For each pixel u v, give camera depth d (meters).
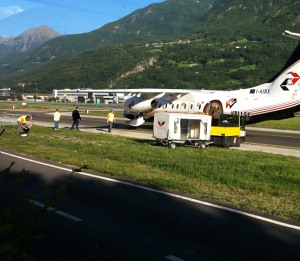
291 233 7.90
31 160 16.83
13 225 2.76
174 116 22.50
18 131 28.23
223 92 30.56
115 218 8.66
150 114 34.66
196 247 7.01
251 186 12.12
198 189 11.60
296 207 9.95
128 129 37.09
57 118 34.31
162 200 10.38
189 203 10.12
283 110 28.45
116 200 10.25
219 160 17.48
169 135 22.31
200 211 9.39
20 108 84.19
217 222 8.52
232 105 29.55
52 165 15.59
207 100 30.34
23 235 2.79
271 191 11.71
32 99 187.88
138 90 32.06
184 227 8.12
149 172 14.29
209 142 23.95
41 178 12.73
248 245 7.15
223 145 24.22
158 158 17.52
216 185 12.37
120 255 6.56
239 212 9.38
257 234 7.78
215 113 29.30
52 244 6.99
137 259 6.40
